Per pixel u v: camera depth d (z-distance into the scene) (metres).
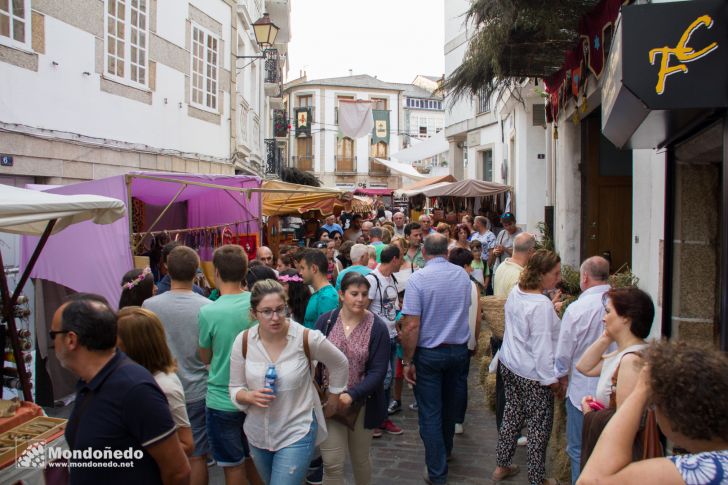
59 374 6.39
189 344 4.15
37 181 8.28
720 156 3.76
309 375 3.54
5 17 7.53
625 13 2.94
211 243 8.01
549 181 11.00
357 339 4.01
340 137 49.34
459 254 5.54
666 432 1.83
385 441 5.70
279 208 10.43
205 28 13.54
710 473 1.68
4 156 7.46
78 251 6.20
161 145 11.60
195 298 4.28
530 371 4.43
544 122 12.60
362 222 13.18
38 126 8.12
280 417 3.41
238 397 3.46
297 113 49.53
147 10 11.00
